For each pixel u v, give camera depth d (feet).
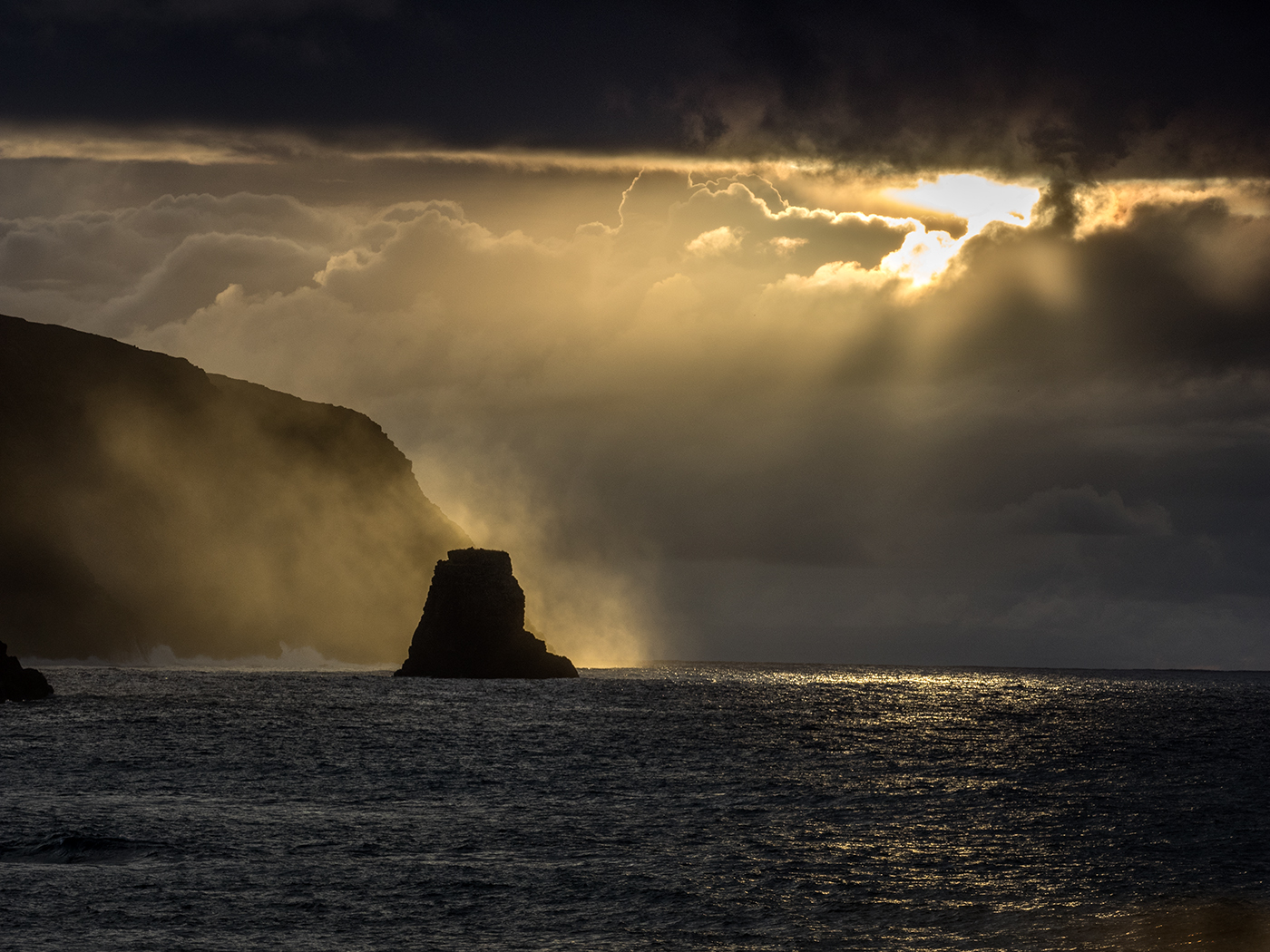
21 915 156.97
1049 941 159.33
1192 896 184.55
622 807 262.06
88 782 276.21
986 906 176.24
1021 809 271.08
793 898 178.60
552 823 237.04
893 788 304.09
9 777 279.49
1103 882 193.16
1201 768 368.48
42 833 208.95
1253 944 159.43
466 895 174.40
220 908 162.71
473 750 375.66
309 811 244.63
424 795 272.92
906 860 207.21
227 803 250.78
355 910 164.25
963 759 386.11
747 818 249.75
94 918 156.25
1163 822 253.24
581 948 151.33
